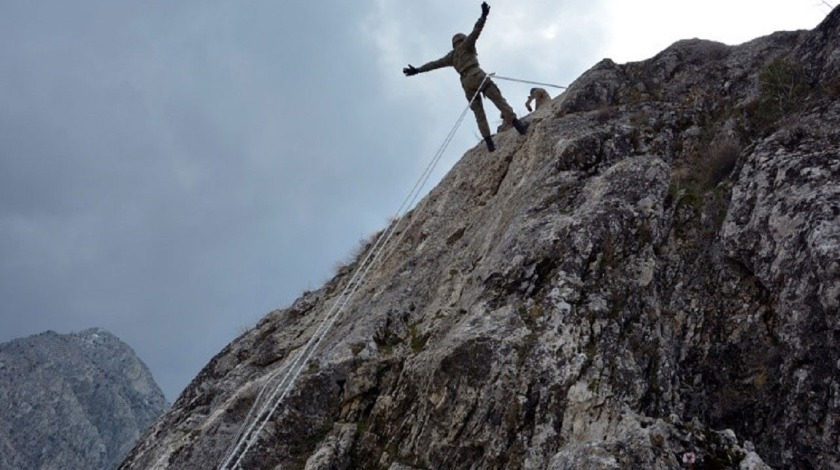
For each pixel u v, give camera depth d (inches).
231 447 388.5
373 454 346.6
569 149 444.5
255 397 426.3
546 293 345.4
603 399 300.4
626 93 525.3
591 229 366.0
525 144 524.4
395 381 379.2
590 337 324.8
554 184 425.7
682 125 453.4
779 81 422.3
